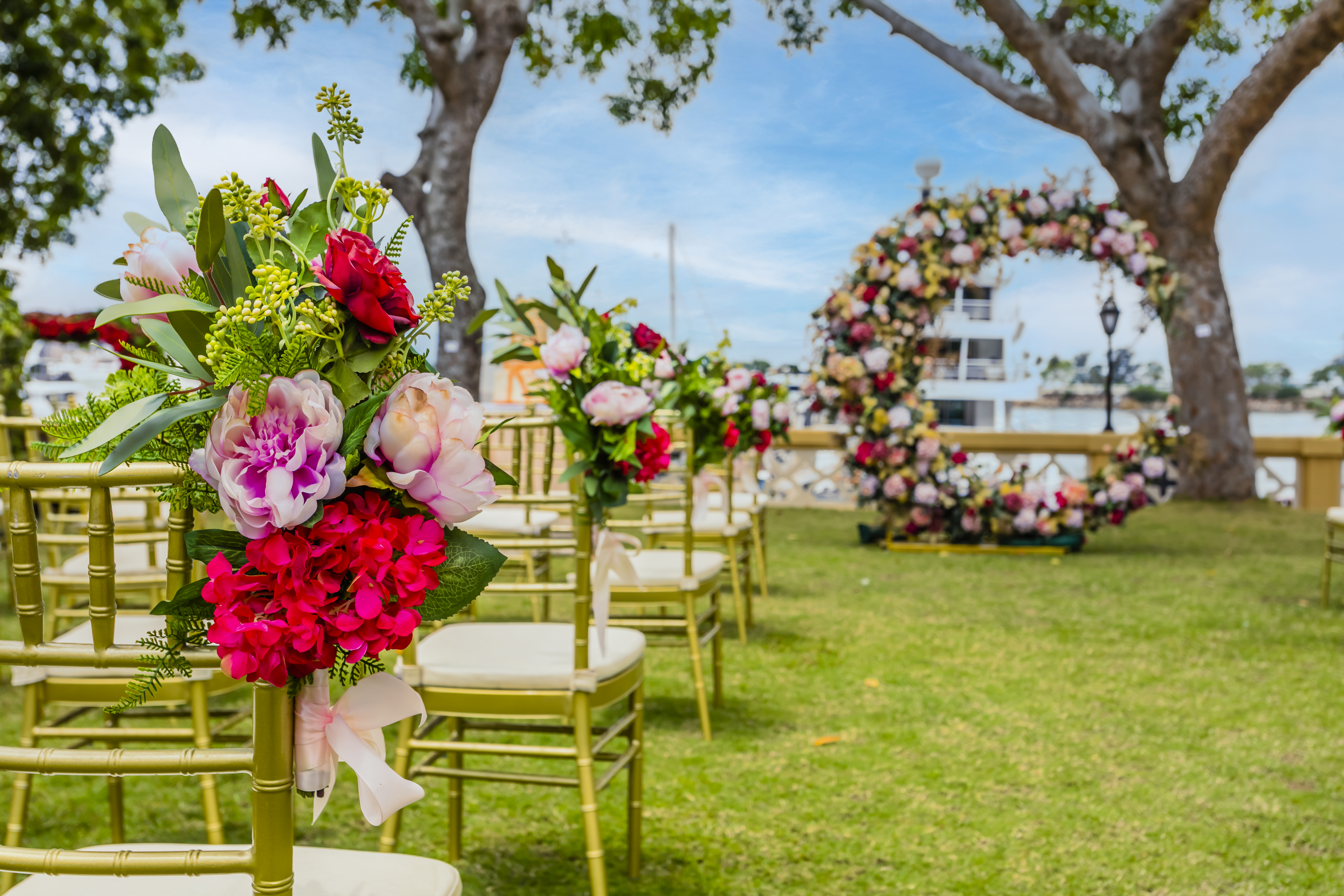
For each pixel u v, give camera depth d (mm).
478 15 9281
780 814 2604
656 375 3734
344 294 881
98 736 1990
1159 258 7992
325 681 938
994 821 2555
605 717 3391
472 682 1935
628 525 3176
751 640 4539
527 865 2307
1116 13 11359
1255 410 11242
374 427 864
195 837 2402
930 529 7516
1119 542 7855
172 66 9977
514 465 1986
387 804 929
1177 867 2291
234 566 901
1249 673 3982
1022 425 10336
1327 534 5633
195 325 881
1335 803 2666
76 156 8859
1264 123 9242
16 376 5531
